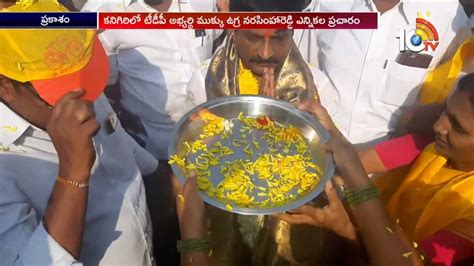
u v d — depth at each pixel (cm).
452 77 189
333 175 184
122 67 186
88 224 180
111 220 182
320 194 185
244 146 185
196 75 190
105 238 181
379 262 183
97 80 172
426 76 189
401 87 191
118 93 189
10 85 162
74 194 158
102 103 186
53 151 171
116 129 190
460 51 190
